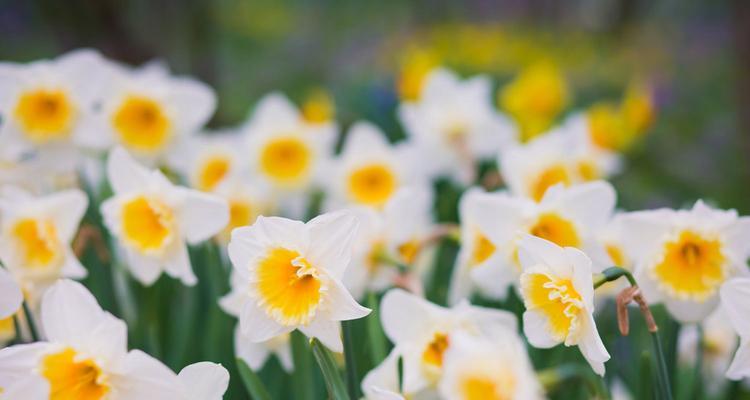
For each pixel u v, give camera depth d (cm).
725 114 364
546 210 130
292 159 169
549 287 118
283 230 119
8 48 455
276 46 524
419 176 174
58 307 118
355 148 170
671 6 594
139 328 136
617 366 138
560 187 130
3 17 465
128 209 132
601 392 119
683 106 376
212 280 134
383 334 132
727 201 287
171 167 154
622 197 249
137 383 117
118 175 133
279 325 119
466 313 124
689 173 310
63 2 262
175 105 153
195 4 301
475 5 629
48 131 146
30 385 114
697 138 338
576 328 117
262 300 119
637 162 296
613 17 520
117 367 116
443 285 156
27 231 134
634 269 131
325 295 118
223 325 134
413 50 363
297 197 173
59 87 146
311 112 189
